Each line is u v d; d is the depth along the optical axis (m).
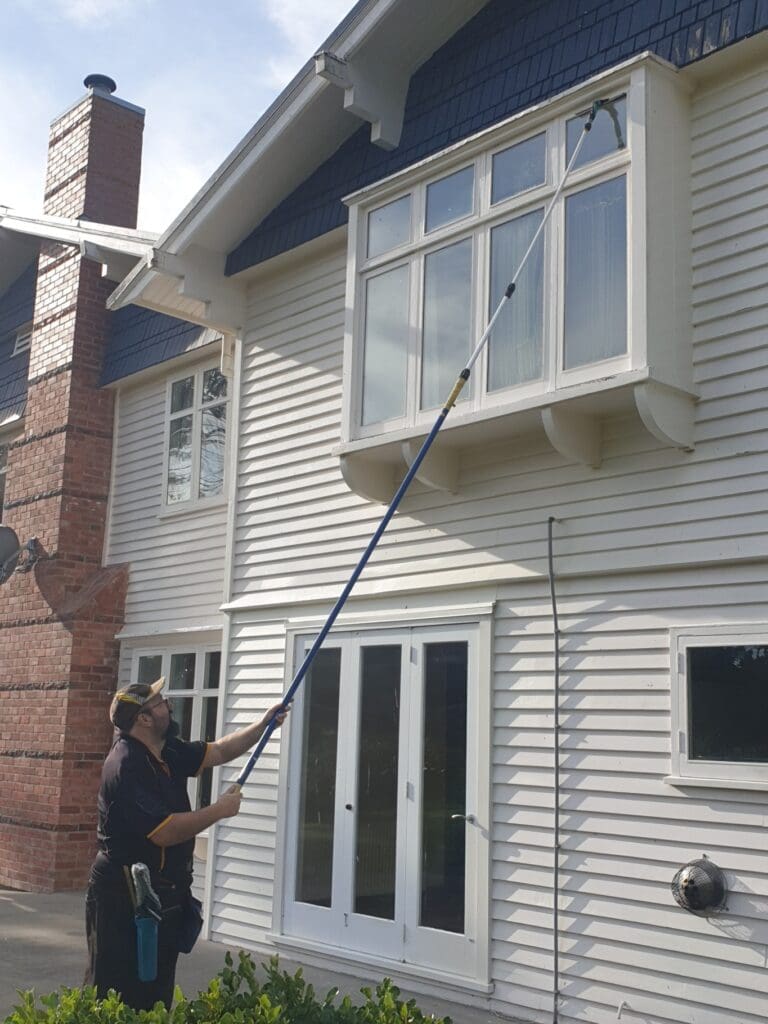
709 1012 5.66
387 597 7.91
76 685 11.28
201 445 11.21
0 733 12.05
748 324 6.11
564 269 6.60
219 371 11.20
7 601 12.46
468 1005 6.73
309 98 8.44
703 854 5.82
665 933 5.90
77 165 13.68
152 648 11.26
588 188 6.58
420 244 7.55
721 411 6.14
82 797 11.15
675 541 6.22
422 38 8.09
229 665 9.23
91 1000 3.87
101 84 13.96
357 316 7.92
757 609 5.84
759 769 5.65
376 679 7.87
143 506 11.84
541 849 6.56
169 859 4.56
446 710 7.29
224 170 9.06
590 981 6.17
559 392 6.38
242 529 9.41
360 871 7.68
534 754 6.71
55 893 10.76
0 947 8.25
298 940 8.00
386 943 7.36
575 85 6.95
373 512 8.21
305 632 8.52
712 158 6.44
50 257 13.09
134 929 4.46
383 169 8.30
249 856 8.67
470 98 7.72
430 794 7.28
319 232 8.78
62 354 12.50
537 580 6.91
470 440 7.26
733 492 6.02
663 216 6.30
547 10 7.38
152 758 4.70
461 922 6.91
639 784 6.16
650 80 6.38
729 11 6.24
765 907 5.54
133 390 12.35
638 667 6.29
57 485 12.09
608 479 6.62
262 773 8.69
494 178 7.16
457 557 7.43
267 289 9.64
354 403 7.81
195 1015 3.82
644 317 6.10
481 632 7.12
